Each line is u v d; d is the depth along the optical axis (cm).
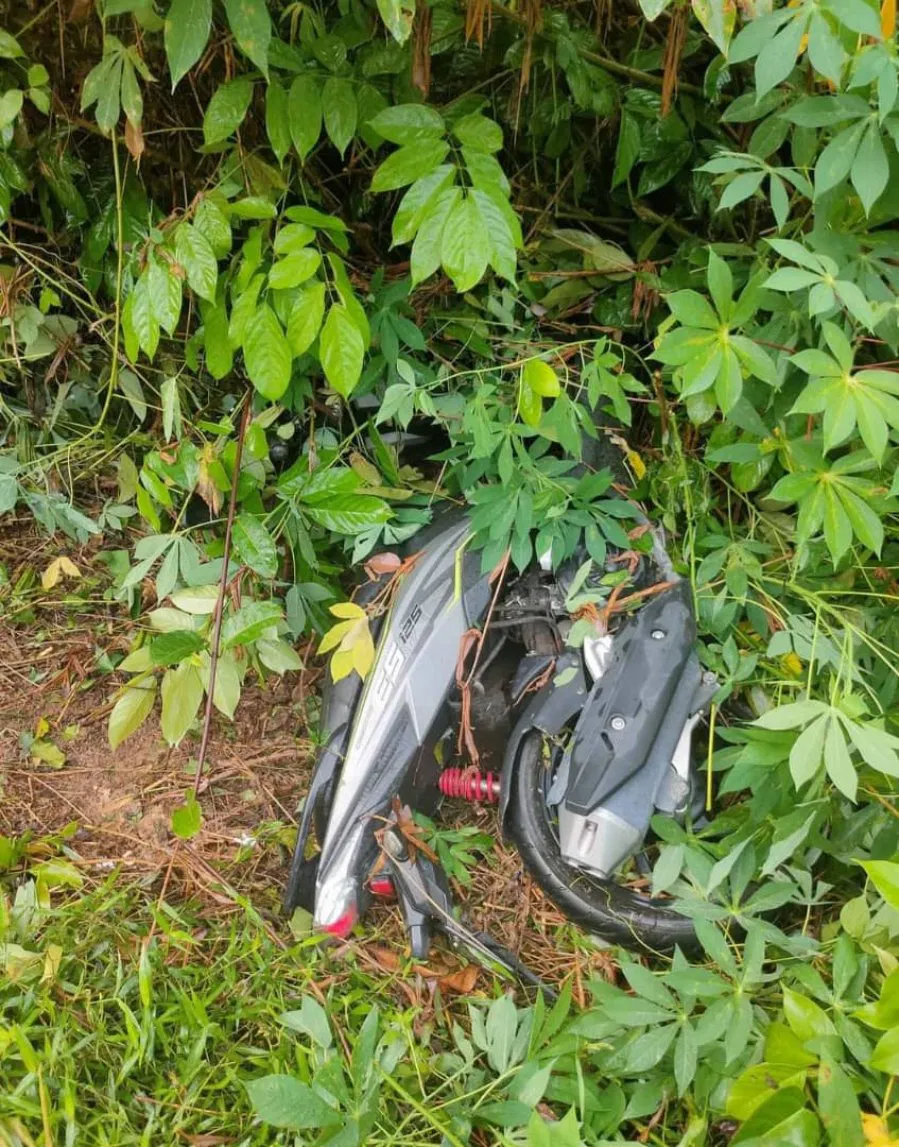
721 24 161
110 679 261
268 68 205
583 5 254
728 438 237
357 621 196
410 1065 183
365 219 282
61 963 193
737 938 203
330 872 200
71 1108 163
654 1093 171
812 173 211
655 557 213
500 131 193
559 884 202
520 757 205
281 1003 190
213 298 200
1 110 208
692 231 282
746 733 190
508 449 205
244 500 224
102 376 274
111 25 222
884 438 164
